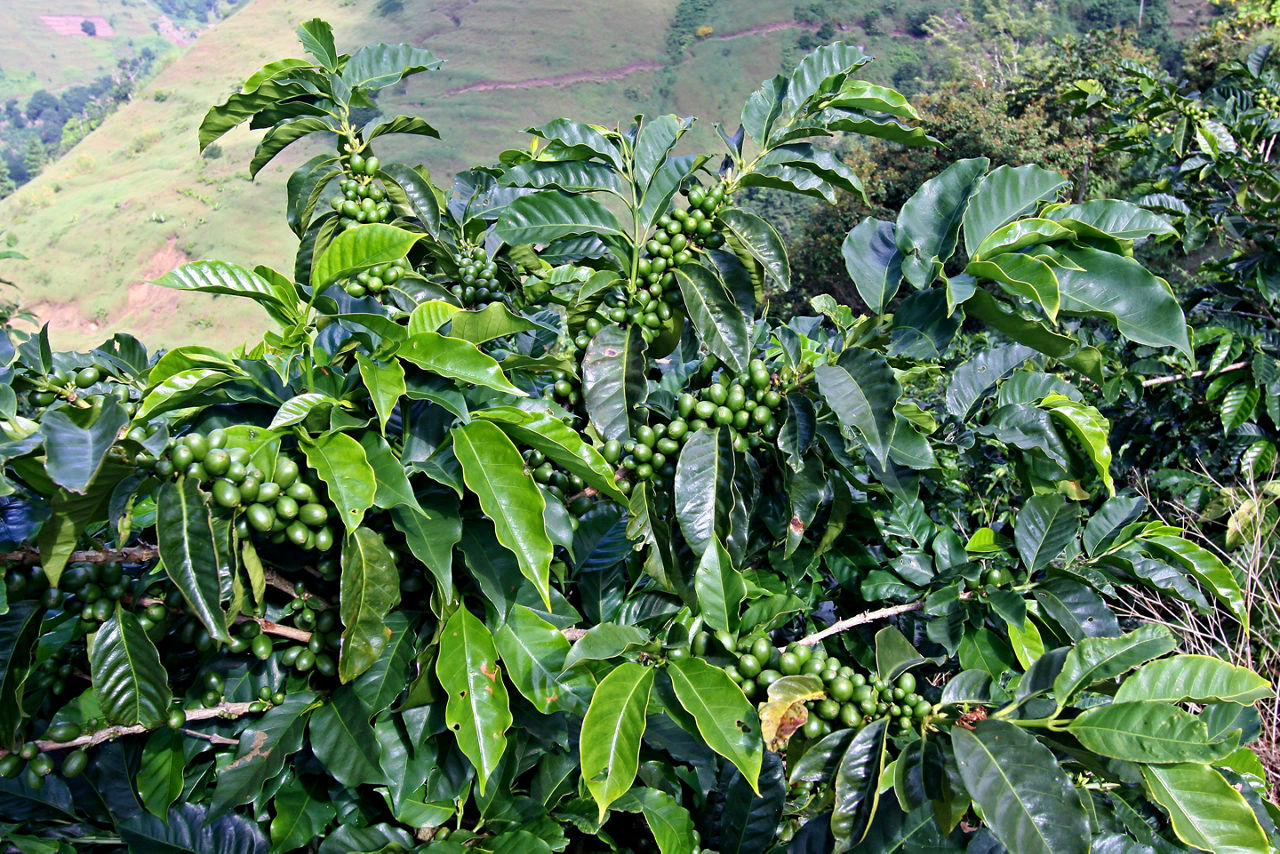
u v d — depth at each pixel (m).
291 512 1.49
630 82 80.44
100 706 1.51
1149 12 46.56
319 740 1.72
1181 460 5.19
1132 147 5.96
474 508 1.83
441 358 1.66
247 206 75.25
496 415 1.70
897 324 1.87
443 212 2.51
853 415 1.68
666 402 2.24
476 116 78.25
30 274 75.19
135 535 1.78
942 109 23.97
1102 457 2.07
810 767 1.68
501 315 1.83
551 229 2.09
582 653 1.67
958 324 1.77
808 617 2.62
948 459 2.94
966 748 1.52
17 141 148.38
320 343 2.01
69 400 1.84
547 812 1.94
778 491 2.19
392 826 1.87
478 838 1.88
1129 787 2.11
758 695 1.85
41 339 1.82
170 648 1.86
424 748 1.82
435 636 1.70
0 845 1.61
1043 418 2.22
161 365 1.65
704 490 1.83
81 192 88.56
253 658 1.84
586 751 1.59
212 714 1.72
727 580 1.90
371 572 1.56
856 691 1.72
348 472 1.51
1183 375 4.91
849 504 2.10
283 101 2.23
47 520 1.33
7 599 1.43
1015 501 4.13
